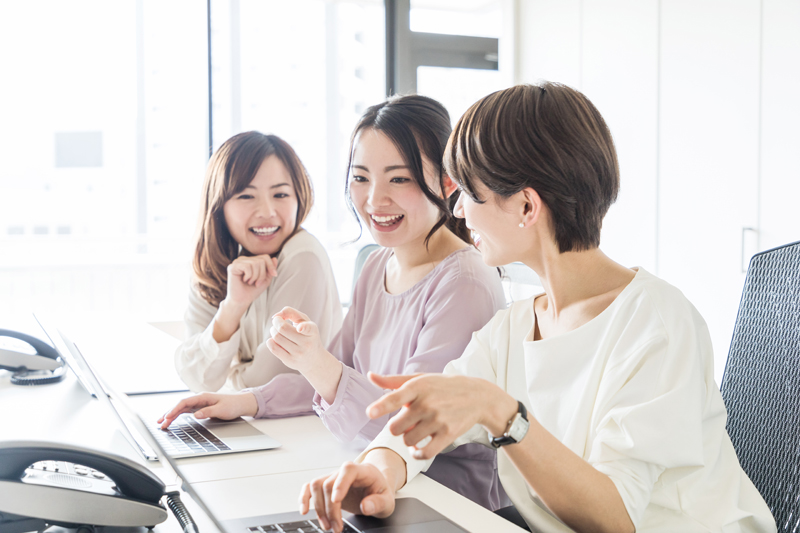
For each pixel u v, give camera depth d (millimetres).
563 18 4219
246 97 4375
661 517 832
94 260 4766
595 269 939
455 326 1162
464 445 1146
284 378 1318
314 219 1882
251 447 1070
